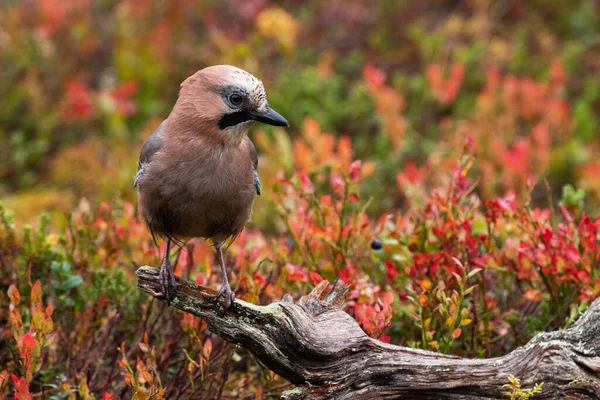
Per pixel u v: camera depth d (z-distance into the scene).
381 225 10.11
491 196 14.56
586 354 7.68
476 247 9.27
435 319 8.97
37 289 8.06
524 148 14.30
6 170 16.17
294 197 10.51
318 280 8.53
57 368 9.23
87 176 15.70
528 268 9.33
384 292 9.60
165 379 9.25
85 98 16.47
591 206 14.46
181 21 18.27
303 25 19.03
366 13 19.25
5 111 17.09
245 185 8.88
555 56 17.95
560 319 9.23
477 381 7.71
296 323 7.74
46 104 17.16
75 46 17.80
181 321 8.89
